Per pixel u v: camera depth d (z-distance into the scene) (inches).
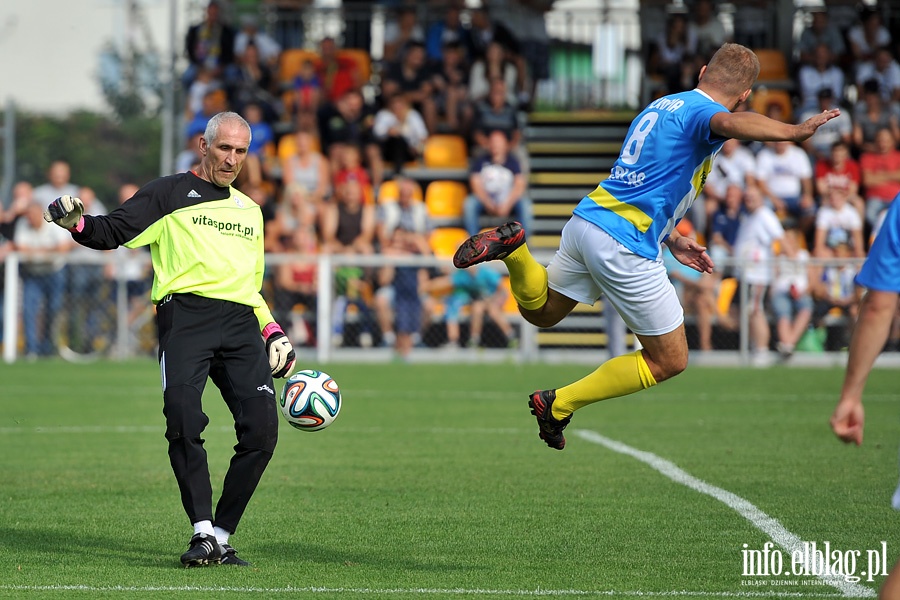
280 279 2284.7
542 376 2068.2
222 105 2610.7
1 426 1455.5
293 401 770.8
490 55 2689.5
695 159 725.3
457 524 864.9
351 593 661.9
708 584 684.7
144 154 4510.3
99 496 982.4
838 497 968.9
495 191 2449.6
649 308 743.1
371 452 1242.6
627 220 738.2
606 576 704.4
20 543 799.7
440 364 2279.8
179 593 658.8
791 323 2262.6
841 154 2384.4
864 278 496.4
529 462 1168.8
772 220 2282.2
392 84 2684.5
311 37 2977.4
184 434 725.3
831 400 1753.2
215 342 748.0
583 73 3090.6
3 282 2335.1
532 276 764.0
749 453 1224.8
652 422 1502.2
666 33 2797.7
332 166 2474.2
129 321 2369.6
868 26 2721.5
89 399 1742.1
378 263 2281.0
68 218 707.4
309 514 904.9
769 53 2822.3
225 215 760.3
